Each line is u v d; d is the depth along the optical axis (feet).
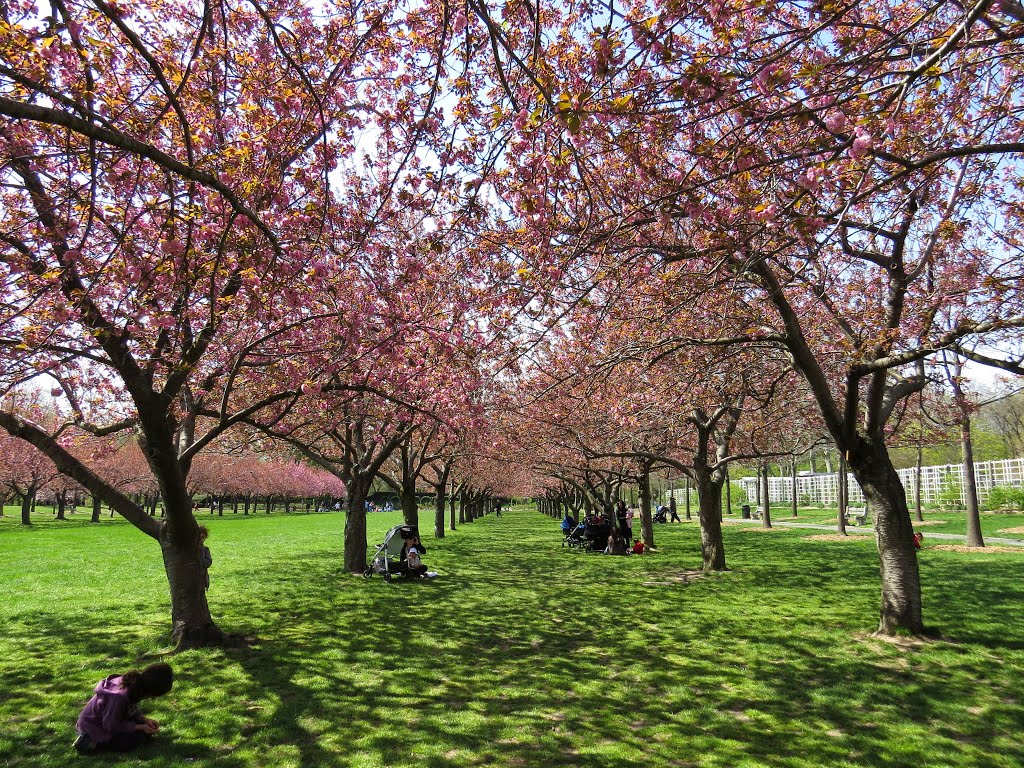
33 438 26.18
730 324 30.60
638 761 16.21
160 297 20.95
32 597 40.75
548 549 75.15
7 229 20.29
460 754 16.79
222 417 27.61
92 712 17.15
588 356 38.99
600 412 47.16
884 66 18.60
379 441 53.52
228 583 47.01
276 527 123.85
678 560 59.62
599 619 33.55
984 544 62.49
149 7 21.98
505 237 20.39
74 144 19.74
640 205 15.98
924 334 25.30
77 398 33.78
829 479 183.21
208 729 18.57
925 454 165.78
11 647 27.96
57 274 17.13
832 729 17.98
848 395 27.50
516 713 19.77
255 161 20.06
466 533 107.34
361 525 53.98
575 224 18.63
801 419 47.93
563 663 25.34
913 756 16.03
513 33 17.78
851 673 22.85
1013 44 17.42
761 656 25.53
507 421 56.24
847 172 12.15
